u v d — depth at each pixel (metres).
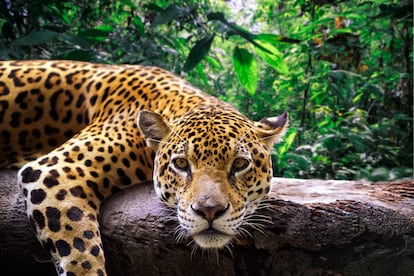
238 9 11.02
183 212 2.92
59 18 7.20
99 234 3.05
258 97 9.05
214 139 3.02
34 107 4.23
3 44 6.25
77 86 4.30
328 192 3.54
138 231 3.11
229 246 3.00
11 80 4.28
